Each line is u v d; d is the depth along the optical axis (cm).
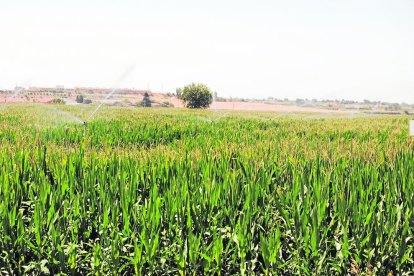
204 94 8606
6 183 605
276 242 490
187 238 506
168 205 551
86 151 897
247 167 709
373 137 1705
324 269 497
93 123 1991
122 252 520
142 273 486
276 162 781
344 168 734
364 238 506
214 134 1683
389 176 659
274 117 3550
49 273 503
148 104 7844
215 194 579
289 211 572
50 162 756
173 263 514
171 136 1703
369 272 483
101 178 636
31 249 531
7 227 515
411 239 552
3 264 506
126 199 557
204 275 484
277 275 508
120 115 3089
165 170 695
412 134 1169
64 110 3616
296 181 612
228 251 505
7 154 811
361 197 586
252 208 556
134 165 712
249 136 1525
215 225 534
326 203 561
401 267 523
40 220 520
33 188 628
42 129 1591
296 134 1789
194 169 711
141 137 1589
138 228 526
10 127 1706
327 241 522
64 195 626
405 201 608
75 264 491
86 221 566
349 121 3030
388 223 531
